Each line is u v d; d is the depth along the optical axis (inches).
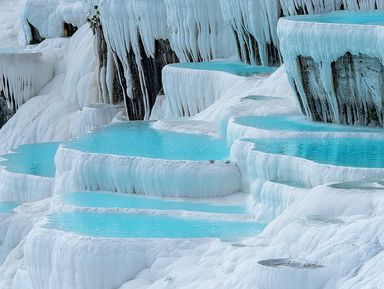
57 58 2613.2
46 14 2691.9
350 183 1343.5
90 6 2458.2
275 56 2074.3
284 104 1823.3
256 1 2053.4
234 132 1713.8
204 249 1396.4
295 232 1239.5
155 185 1663.4
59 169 1830.7
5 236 1825.8
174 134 1905.8
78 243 1437.0
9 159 2230.6
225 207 1578.5
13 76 2568.9
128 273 1416.1
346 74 1659.7
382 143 1585.9
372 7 1875.0
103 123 2379.4
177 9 2209.6
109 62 2415.1
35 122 2503.7
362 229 1168.8
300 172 1472.7
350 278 1121.4
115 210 1568.7
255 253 1285.7
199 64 2159.2
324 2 1940.2
